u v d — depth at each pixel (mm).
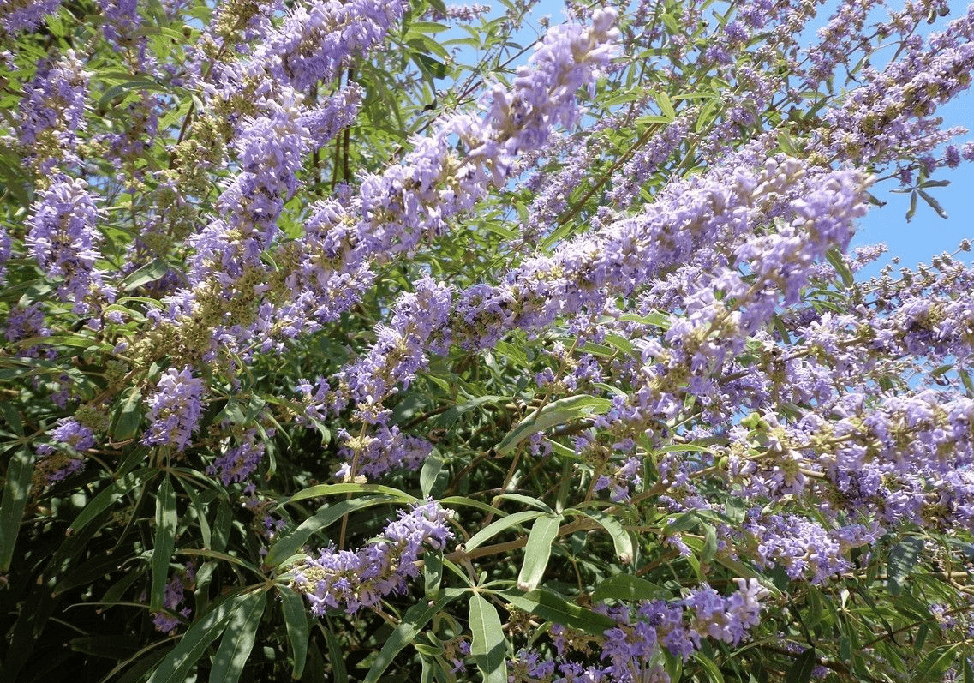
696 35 5012
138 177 2889
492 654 1821
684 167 4488
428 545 2174
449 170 1810
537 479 3086
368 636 3029
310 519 2053
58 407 2641
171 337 2205
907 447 1871
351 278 2506
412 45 3592
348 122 2547
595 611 2088
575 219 4430
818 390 2467
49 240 2160
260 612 2082
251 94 2402
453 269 3625
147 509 2678
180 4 3604
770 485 2107
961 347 2234
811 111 4582
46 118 2490
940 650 2771
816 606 2650
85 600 2865
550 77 1646
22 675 2648
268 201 1988
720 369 2377
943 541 2959
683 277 2604
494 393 3449
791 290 1772
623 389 3031
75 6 3396
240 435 2514
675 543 2203
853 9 4531
